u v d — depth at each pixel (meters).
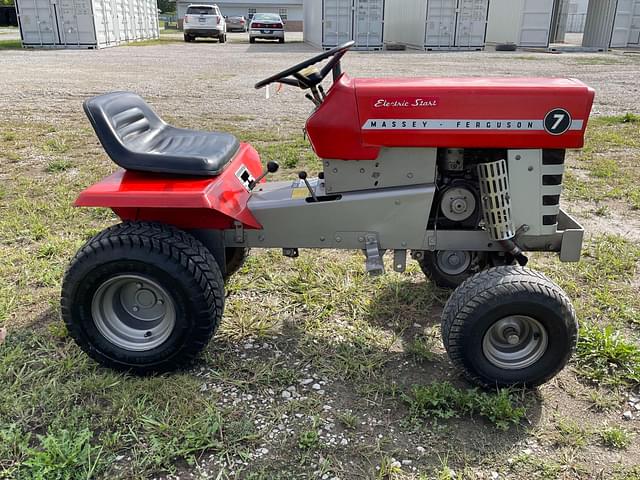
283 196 2.74
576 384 2.60
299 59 16.33
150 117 2.96
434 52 18.62
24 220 4.39
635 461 2.15
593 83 11.64
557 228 2.79
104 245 2.44
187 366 2.65
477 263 3.26
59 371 2.61
